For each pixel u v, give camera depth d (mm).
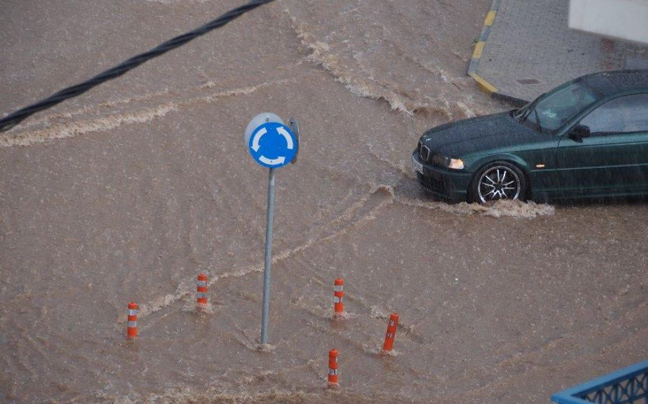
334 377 17672
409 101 32031
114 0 40156
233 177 27062
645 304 20641
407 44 36906
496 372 18375
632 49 36031
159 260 22734
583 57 35281
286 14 38938
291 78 33750
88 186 26281
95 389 17734
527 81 33281
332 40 36969
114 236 23734
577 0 15336
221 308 20703
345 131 30188
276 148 18250
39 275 21859
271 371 18406
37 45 35875
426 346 19312
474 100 32250
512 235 23828
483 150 24703
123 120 30172
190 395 17438
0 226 24031
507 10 39938
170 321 20188
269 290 19781
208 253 23062
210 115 30953
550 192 24969
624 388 11695
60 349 19047
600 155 24609
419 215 24984
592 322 20078
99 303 20828
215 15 39156
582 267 22312
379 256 23016
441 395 17609
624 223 24438
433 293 21391
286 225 24516
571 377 18125
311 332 19844
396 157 28531
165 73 33844
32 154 27969
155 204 25422
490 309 20688
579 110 24984
